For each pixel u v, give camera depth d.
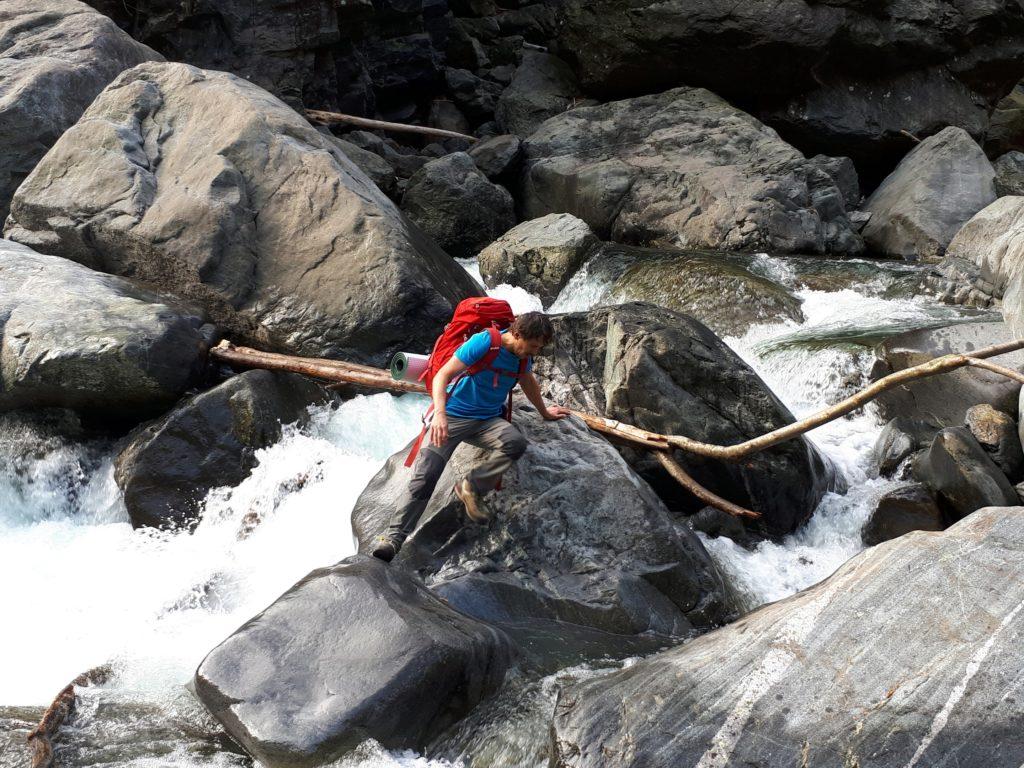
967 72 15.60
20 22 10.91
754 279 10.80
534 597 5.30
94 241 8.71
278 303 8.46
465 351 4.82
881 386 5.67
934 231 12.48
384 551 4.93
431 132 15.62
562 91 16.91
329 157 9.02
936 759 3.62
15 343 7.10
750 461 6.68
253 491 6.93
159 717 4.55
